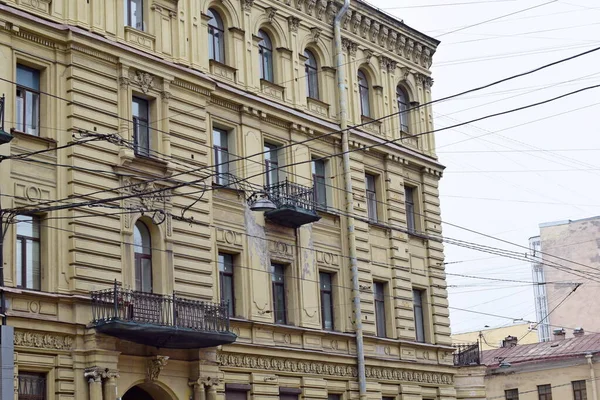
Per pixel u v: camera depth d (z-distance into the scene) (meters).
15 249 25.64
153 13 30.61
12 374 22.53
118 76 28.97
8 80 26.19
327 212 35.72
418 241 40.62
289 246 34.06
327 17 37.88
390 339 37.50
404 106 41.91
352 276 36.12
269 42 35.53
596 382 53.84
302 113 35.53
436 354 40.16
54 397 25.72
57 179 26.95
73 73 27.67
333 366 34.69
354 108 38.06
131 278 28.16
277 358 32.44
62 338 26.16
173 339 27.72
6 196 25.55
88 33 28.14
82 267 26.83
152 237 29.27
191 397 29.33
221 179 31.97
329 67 37.44
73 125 27.38
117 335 26.69
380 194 39.00
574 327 73.06
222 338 28.83
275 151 34.53
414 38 42.16
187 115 30.95
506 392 57.62
